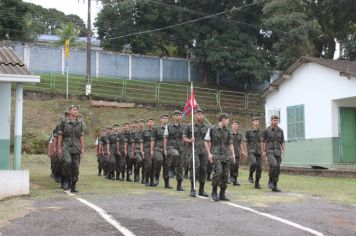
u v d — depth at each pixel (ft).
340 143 67.56
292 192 41.96
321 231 25.34
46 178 57.16
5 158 44.75
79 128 40.83
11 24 120.06
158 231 24.47
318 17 112.78
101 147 61.62
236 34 126.93
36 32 148.05
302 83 72.64
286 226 26.25
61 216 27.99
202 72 134.51
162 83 119.85
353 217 29.37
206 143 35.32
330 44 117.60
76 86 108.99
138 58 126.11
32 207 31.32
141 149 49.21
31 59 113.29
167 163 44.42
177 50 137.49
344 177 58.90
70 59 118.32
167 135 44.47
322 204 34.27
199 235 23.84
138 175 54.65
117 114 102.32
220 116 35.27
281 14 105.19
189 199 35.76
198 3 129.80
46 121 92.27
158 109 107.55
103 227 25.20
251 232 24.67
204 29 129.49
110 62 122.52
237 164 50.11
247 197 37.24
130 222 26.45
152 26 132.05
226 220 27.53
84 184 48.88
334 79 66.69
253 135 50.98
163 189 43.62
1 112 44.83
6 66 42.50
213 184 34.88
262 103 123.24
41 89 101.55
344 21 113.29
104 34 134.82
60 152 40.27
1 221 26.81
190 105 47.32
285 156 74.84
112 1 130.62
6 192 37.09
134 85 116.47
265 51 128.67
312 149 70.23
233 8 126.21
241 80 128.26
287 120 75.31
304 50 108.47
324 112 68.49
